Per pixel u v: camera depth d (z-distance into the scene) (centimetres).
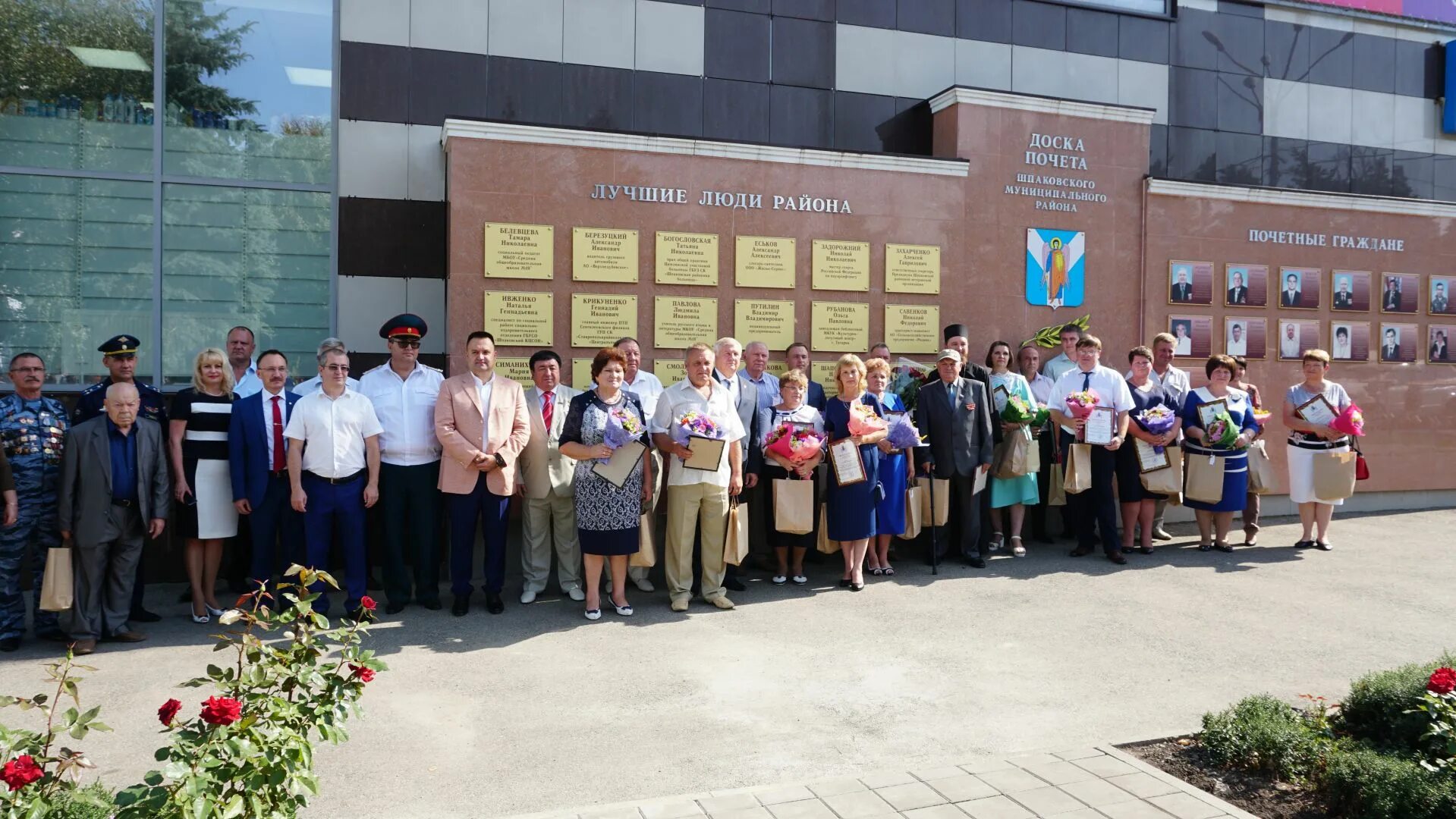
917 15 992
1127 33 1064
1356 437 902
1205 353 1042
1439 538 961
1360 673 561
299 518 688
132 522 623
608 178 832
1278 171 1129
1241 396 905
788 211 885
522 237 809
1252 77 1116
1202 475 881
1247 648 608
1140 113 1008
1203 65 1095
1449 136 1216
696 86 922
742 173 871
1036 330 974
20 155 784
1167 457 866
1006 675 556
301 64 838
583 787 408
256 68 830
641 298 843
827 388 898
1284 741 417
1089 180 994
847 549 769
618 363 678
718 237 863
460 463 684
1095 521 909
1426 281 1141
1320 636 634
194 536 668
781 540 780
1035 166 971
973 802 380
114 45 803
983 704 510
